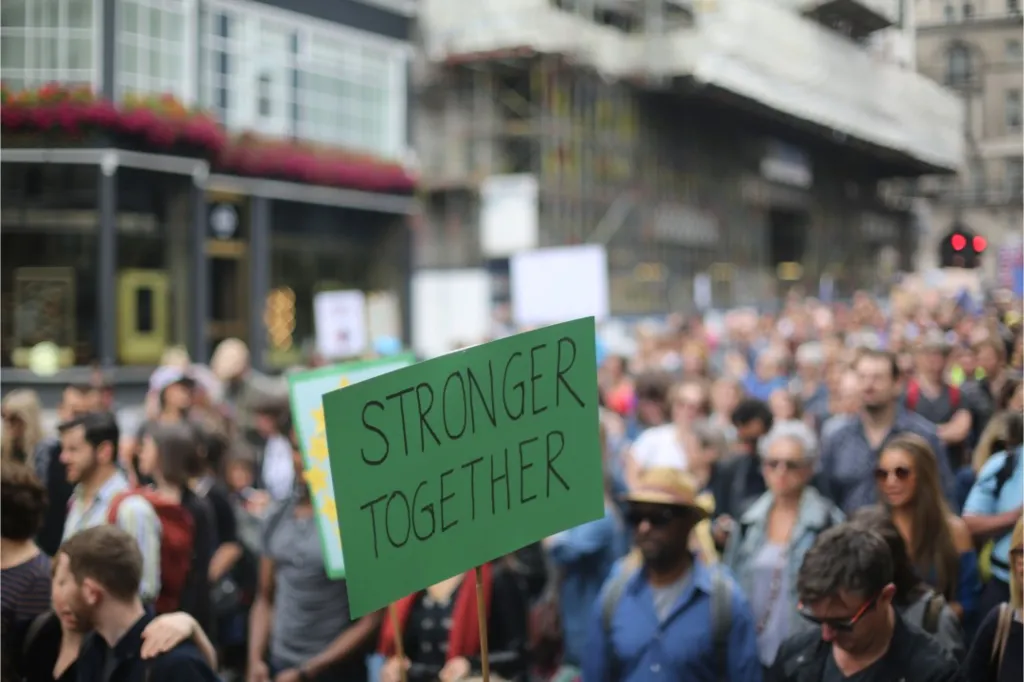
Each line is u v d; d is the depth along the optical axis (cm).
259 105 3259
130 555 513
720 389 1170
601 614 604
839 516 705
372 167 3516
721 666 575
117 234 2533
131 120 2417
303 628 739
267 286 3269
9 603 571
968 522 645
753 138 4662
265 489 1224
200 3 3005
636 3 4666
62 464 898
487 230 4459
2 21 2075
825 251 3203
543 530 474
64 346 2388
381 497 437
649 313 4694
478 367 461
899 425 842
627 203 4738
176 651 502
